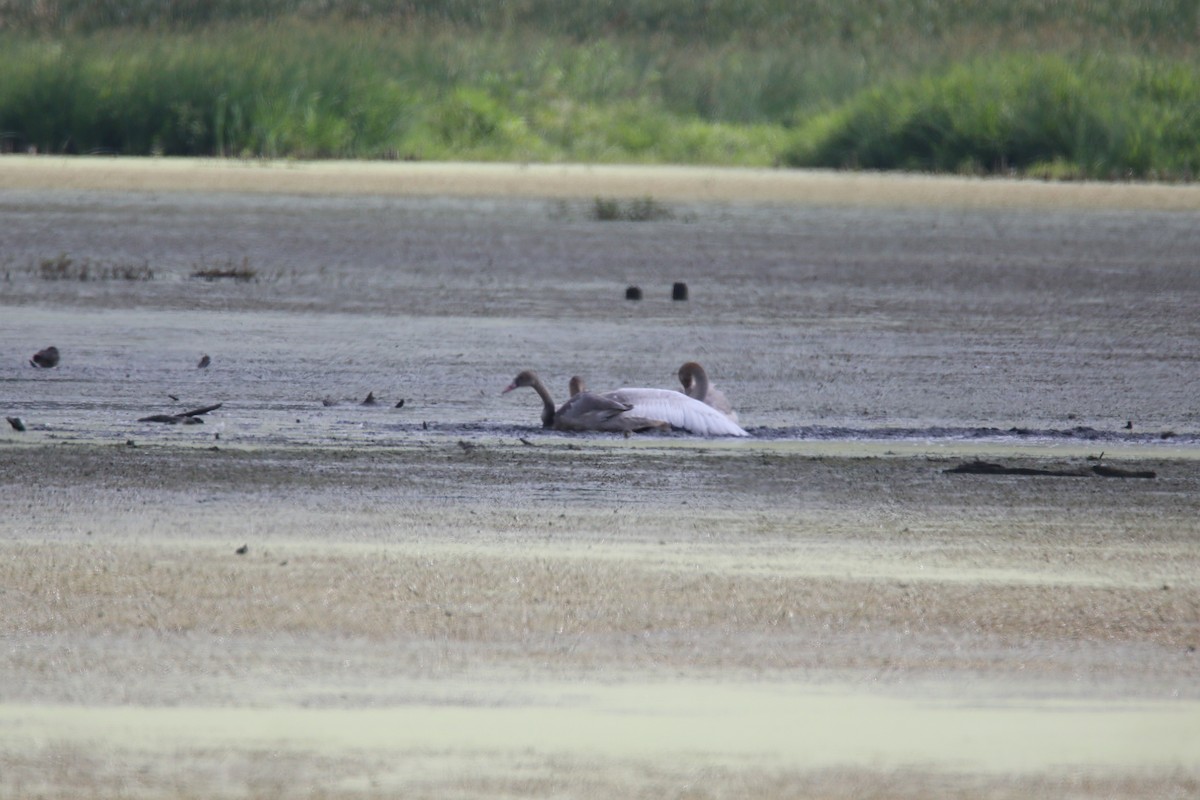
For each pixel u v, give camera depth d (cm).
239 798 1941
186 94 12225
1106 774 2050
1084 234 8875
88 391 4581
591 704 2241
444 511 3297
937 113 12669
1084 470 3797
